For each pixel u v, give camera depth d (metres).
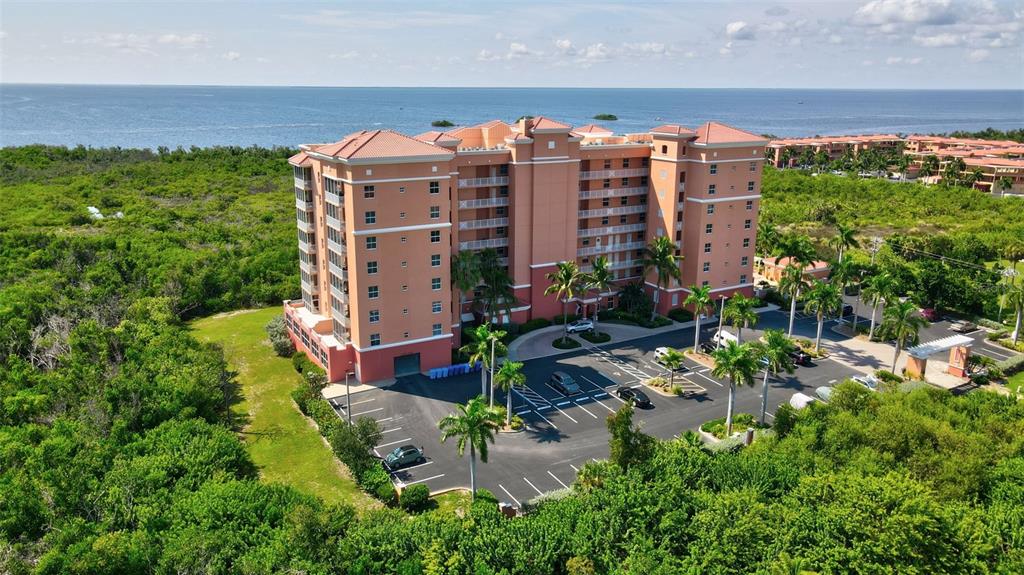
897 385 67.94
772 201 167.88
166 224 135.75
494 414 51.16
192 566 39.94
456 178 79.00
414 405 69.06
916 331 72.25
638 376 76.00
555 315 92.12
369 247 70.00
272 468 57.72
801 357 78.44
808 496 45.31
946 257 115.06
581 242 93.94
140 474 49.12
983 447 52.06
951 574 39.12
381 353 73.69
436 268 74.38
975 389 72.81
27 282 97.69
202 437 55.34
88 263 110.00
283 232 131.38
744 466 50.28
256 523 45.03
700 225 90.94
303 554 41.50
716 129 91.25
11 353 73.88
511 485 55.50
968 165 193.38
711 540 41.94
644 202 96.94
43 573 39.59
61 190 167.25
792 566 39.03
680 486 46.31
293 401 70.38
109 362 71.94
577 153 88.81
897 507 41.25
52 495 46.97
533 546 42.41
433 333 76.12
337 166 69.38
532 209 86.62
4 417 60.16
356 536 43.12
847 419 55.56
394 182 69.50
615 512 44.97
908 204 160.25
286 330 85.44
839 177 192.62
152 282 100.31
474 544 42.56
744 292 97.44
